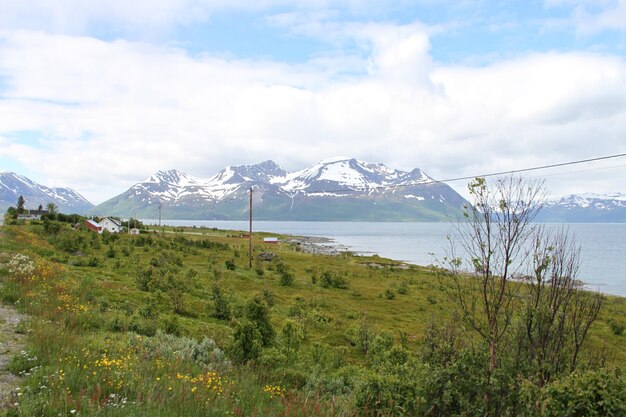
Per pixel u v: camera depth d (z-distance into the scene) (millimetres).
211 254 86062
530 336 10242
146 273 41438
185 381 10148
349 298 56406
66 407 7387
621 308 57656
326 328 35125
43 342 11672
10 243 46562
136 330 19141
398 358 20625
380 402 9727
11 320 14867
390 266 105438
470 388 8828
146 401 8531
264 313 23797
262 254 96312
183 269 60500
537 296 10625
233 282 57125
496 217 9570
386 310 49531
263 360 16656
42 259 37344
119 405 8141
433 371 9422
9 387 8898
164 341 16625
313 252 137625
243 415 8914
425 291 67125
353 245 198375
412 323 42188
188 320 27203
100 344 13195
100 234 98812
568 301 11070
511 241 9414
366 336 28922
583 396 7785
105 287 31922
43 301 18516
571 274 11102
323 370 18094
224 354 16172
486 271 9398
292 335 22750
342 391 14789
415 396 9273
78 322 16672
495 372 8836
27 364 10055
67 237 63531
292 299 50375
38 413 7531
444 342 10602
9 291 19188
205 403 8789
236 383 11711
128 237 99875
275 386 12703
